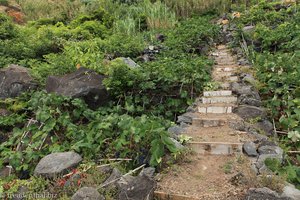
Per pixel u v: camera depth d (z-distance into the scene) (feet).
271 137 14.03
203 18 39.19
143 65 20.75
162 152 11.39
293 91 16.07
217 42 33.17
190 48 27.76
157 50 27.73
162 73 18.56
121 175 10.55
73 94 16.90
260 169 10.68
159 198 9.84
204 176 10.86
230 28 35.45
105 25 36.78
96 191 9.61
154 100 18.51
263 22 32.40
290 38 24.99
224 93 18.33
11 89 19.34
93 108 17.46
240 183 10.05
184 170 11.22
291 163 12.17
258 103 16.47
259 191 8.98
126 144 12.44
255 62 23.06
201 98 17.97
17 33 29.01
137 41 29.43
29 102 16.87
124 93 18.17
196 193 9.85
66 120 14.37
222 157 12.10
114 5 43.45
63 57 22.12
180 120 15.58
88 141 13.01
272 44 25.72
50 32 28.25
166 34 32.58
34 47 26.08
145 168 11.05
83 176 10.66
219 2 44.16
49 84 18.60
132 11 40.75
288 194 9.01
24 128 15.01
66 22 39.27
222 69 23.04
